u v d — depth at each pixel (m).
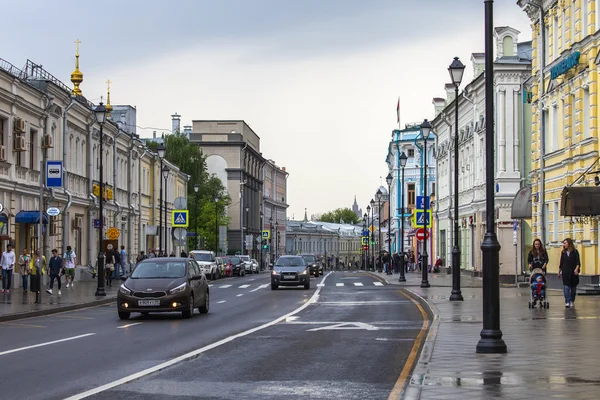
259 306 32.75
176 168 93.50
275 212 171.62
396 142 109.88
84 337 20.09
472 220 62.41
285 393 11.61
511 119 54.09
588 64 36.50
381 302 34.50
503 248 53.72
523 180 53.91
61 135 51.44
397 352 16.59
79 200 55.12
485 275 15.32
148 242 80.56
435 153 80.56
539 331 19.34
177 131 113.88
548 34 42.84
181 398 11.22
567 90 39.31
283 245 182.50
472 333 18.97
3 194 42.47
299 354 16.25
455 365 13.50
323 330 21.56
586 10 37.28
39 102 47.38
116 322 25.22
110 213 64.50
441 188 78.38
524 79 54.09
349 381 12.72
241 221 128.00
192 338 19.58
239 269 81.94
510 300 32.47
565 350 15.53
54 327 23.53
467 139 64.38
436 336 18.28
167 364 14.74
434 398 10.41
